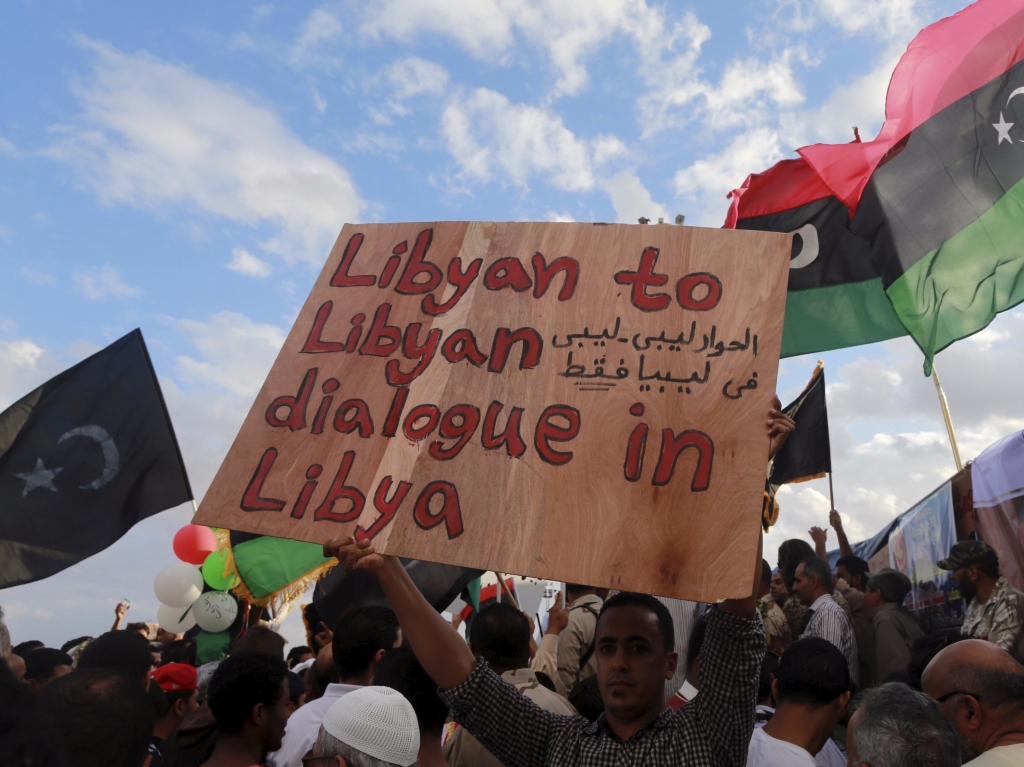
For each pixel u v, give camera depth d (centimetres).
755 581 241
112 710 169
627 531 248
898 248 612
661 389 271
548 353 288
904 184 621
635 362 278
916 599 620
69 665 480
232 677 308
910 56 661
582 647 450
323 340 319
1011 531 464
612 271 300
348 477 281
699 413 263
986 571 457
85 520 657
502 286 310
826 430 746
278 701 311
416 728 266
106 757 164
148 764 188
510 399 282
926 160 621
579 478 260
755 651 237
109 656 384
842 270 710
